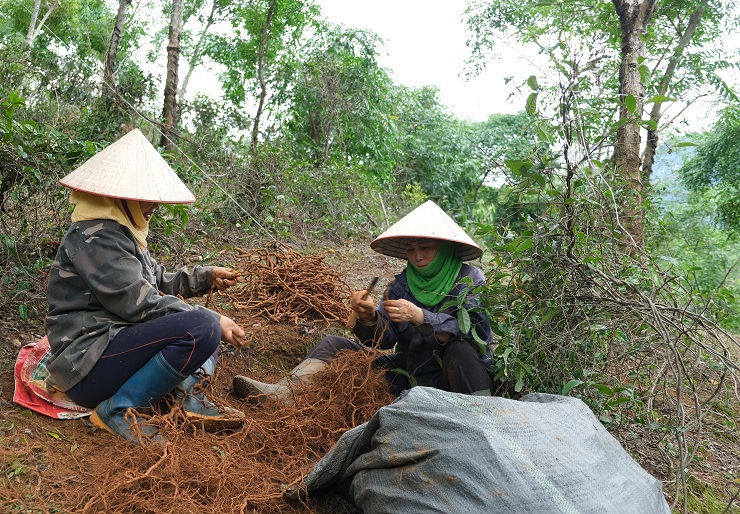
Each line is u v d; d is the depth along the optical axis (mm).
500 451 2189
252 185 6863
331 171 8648
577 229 3213
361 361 3148
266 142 8508
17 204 3752
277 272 3736
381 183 12195
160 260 4906
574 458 2275
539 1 6645
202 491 2387
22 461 2334
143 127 8086
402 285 3449
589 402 3240
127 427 2559
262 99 9805
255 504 2430
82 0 18281
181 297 3137
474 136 16484
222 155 7430
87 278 2564
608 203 3389
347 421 3037
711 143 11203
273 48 13141
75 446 2498
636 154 5859
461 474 2164
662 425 3186
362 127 11773
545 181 3201
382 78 12312
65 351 2600
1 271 3508
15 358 3078
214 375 3100
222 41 13969
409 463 2279
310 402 3000
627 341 3281
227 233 6211
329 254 6781
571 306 3172
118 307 2590
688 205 12609
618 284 3031
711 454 3629
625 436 3396
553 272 3211
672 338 3154
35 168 3643
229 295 3721
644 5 6230
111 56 8188
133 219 2721
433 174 15258
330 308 3668
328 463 2477
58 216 3898
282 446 2768
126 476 2232
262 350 3742
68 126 6543
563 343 3184
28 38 13953
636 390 3455
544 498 2109
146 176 2658
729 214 11633
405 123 15500
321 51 11758
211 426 2791
